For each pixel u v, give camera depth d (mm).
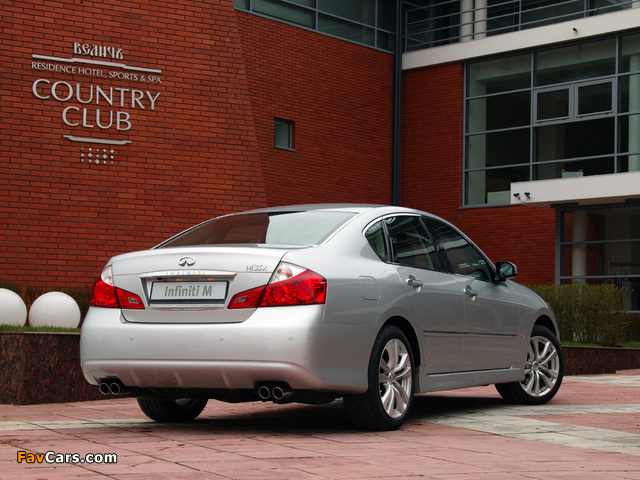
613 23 20234
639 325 17547
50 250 12227
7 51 12250
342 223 5758
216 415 6582
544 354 7543
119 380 5422
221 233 5977
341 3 22531
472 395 8250
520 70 22109
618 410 7059
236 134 13484
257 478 3832
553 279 21016
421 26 24016
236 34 13609
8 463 4160
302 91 21328
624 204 19438
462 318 6402
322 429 5668
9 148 12141
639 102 20000
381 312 5480
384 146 23312
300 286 5047
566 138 21125
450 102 23031
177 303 5238
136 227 12742
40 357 7344
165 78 13102
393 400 5598
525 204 20141
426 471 4125
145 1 13078
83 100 12594
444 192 22953
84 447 4680
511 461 4508
